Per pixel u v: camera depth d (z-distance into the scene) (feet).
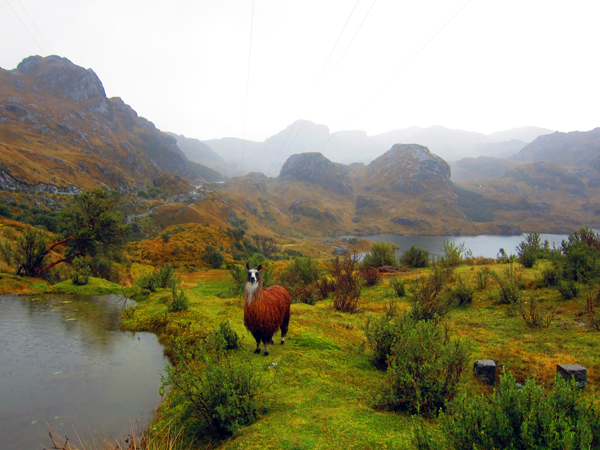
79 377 20.11
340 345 25.48
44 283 47.96
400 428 13.70
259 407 15.79
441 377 16.33
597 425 9.94
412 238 574.56
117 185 449.06
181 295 33.14
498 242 501.97
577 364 21.40
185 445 14.03
